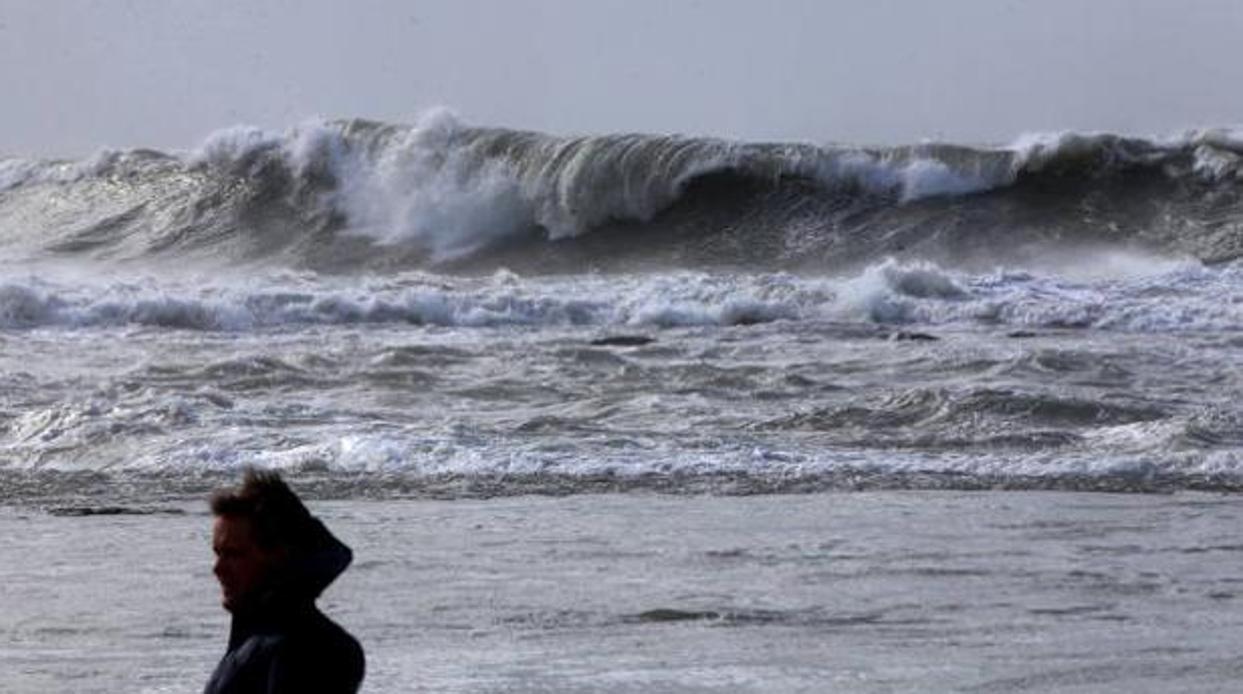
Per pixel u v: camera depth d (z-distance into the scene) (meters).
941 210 170.62
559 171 176.25
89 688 33.94
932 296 126.94
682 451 65.38
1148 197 169.38
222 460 64.44
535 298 121.50
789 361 95.19
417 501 56.69
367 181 181.00
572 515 53.84
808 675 34.88
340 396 81.81
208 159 187.62
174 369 87.94
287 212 181.62
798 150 174.88
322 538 18.67
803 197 173.38
